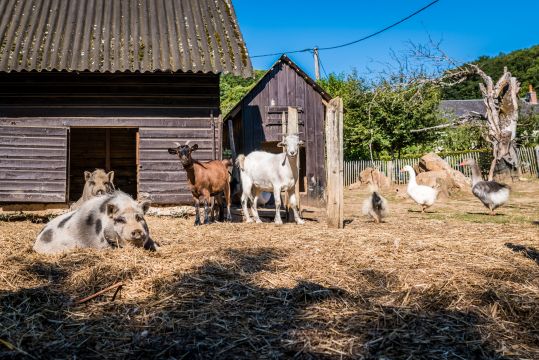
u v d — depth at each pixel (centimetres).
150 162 1173
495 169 2223
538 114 2914
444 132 2892
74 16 1238
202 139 1195
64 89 1158
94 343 295
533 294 381
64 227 544
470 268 466
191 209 1163
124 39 1170
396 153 2930
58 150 1150
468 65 2295
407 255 533
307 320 329
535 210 1238
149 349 285
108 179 819
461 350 284
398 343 293
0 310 343
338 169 860
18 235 769
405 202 1625
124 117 1172
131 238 498
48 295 376
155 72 1162
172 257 505
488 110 2238
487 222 972
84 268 442
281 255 536
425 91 2430
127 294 382
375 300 370
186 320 329
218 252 545
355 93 2844
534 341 300
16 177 1127
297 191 1010
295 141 934
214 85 1203
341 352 280
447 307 354
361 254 536
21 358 273
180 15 1283
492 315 340
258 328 315
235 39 1229
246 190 1023
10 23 1195
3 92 1136
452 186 1812
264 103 1521
